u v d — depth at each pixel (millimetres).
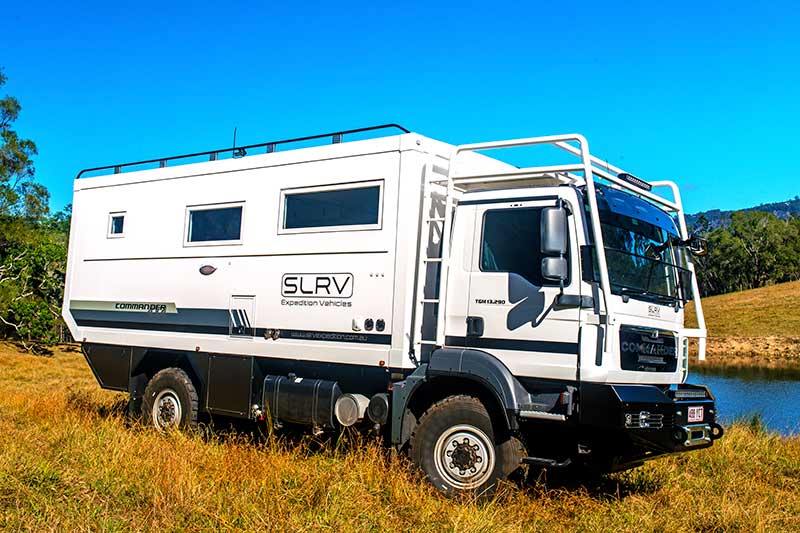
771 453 9391
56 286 33219
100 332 10438
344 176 8086
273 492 6203
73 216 11023
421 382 7203
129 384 10078
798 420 17625
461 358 6945
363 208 7914
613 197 7082
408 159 7590
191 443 8141
